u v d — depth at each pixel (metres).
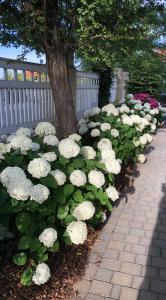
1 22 4.69
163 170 5.94
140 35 4.99
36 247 2.58
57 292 2.60
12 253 2.80
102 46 5.09
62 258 3.00
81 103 9.63
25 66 6.29
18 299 2.43
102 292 2.67
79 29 4.63
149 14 4.91
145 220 3.94
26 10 4.49
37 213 2.70
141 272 2.94
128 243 3.40
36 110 6.90
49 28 4.95
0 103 5.58
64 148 3.13
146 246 3.36
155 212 4.18
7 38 5.24
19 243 2.59
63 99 5.32
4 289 2.48
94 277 2.83
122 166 5.57
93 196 3.14
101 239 3.44
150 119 7.28
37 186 2.59
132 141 5.29
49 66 5.28
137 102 7.98
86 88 10.02
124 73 13.76
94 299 2.59
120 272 2.93
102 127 5.05
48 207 2.77
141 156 5.92
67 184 2.94
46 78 7.30
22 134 3.59
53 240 2.56
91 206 2.88
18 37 5.18
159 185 5.15
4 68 5.62
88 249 3.23
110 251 3.23
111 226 3.74
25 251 2.74
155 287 2.76
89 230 3.54
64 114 5.38
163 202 4.50
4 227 2.60
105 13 4.52
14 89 6.00
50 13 4.93
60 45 5.13
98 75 11.19
